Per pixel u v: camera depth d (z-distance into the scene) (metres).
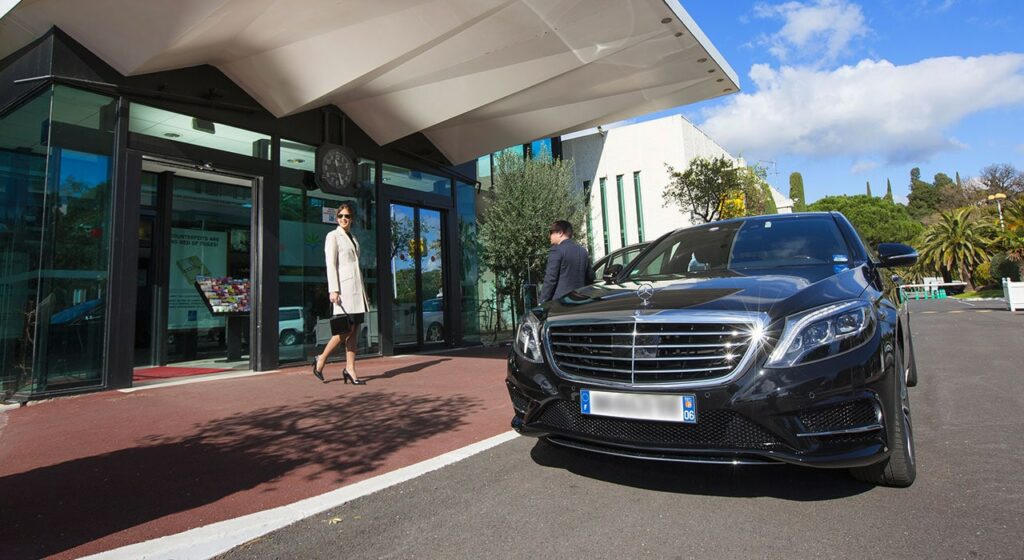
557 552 2.38
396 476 3.40
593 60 8.07
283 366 8.56
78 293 6.38
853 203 68.56
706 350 2.76
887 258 3.84
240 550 2.48
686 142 25.62
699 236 4.61
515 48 7.74
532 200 15.17
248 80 8.03
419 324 11.19
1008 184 52.56
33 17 6.26
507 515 2.79
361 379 7.14
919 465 3.38
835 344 2.67
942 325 14.54
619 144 26.31
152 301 9.27
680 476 3.27
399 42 7.11
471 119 10.41
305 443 4.20
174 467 3.63
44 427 4.74
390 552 2.43
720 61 8.45
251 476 3.46
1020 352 8.54
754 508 2.77
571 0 6.59
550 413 3.20
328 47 7.35
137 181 6.95
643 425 2.83
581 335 3.09
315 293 9.12
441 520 2.76
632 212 25.80
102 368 6.46
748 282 3.22
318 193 9.31
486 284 15.37
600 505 2.88
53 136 6.30
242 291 10.22
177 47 6.51
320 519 2.80
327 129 9.38
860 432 2.60
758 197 21.91
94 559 2.32
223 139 7.98
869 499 2.84
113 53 6.63
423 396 5.95
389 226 10.55
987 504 2.73
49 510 2.90
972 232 45.19
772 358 2.65
